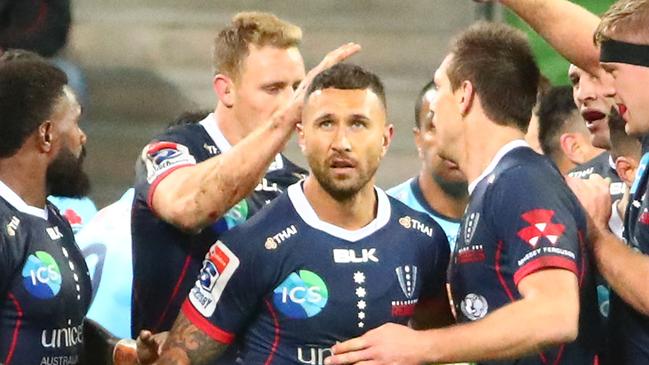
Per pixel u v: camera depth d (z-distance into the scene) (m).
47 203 14.80
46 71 14.37
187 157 14.95
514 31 13.05
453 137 13.01
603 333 13.50
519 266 12.03
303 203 13.24
